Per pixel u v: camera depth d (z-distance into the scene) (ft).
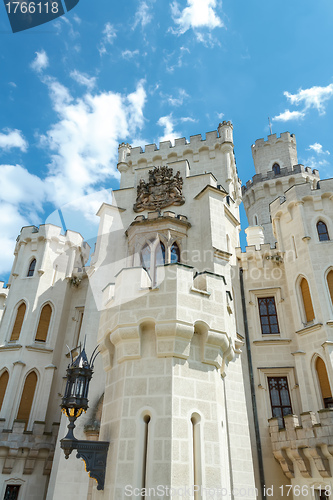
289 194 80.69
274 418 61.52
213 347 35.78
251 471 45.80
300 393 65.62
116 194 72.64
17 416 72.23
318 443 53.36
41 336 81.15
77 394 32.94
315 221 75.92
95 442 32.09
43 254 87.71
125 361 34.60
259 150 167.63
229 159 80.94
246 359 71.92
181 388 32.22
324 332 65.21
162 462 28.68
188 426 30.89
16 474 66.69
